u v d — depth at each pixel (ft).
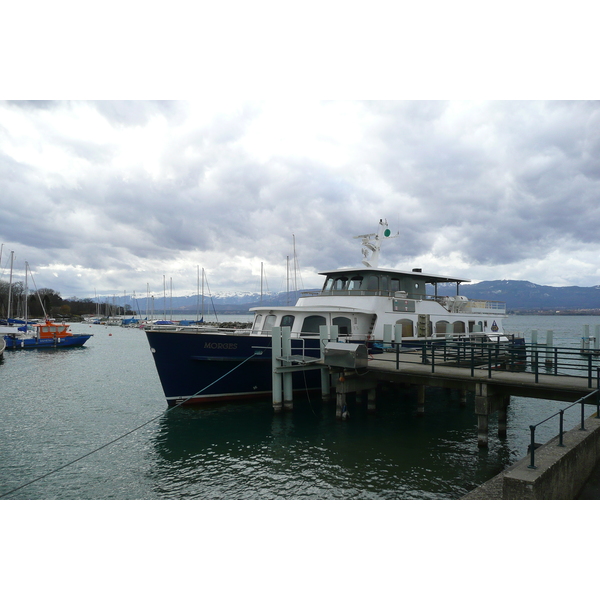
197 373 59.57
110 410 66.44
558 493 24.77
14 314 364.79
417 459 42.50
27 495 35.45
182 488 36.35
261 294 239.50
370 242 78.64
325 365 59.21
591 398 38.65
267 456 43.45
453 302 82.69
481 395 45.42
